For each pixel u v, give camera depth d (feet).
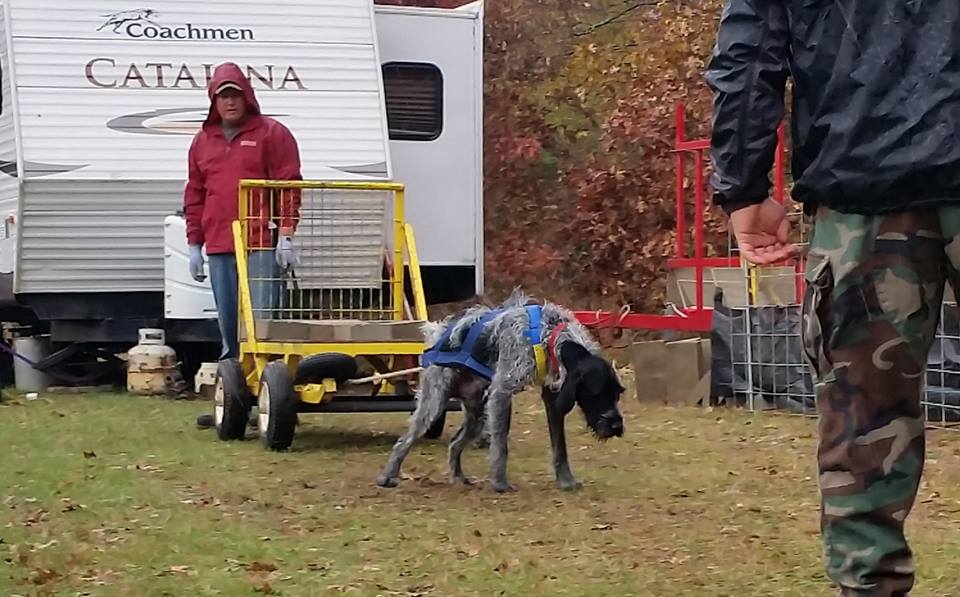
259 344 29.99
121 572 18.54
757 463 27.61
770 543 20.16
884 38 10.36
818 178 10.66
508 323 24.08
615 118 58.29
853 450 10.82
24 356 43.21
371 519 22.08
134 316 41.65
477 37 45.03
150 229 40.55
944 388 32.09
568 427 33.50
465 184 44.93
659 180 57.36
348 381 29.32
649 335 52.49
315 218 33.68
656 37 60.64
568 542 20.31
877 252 10.53
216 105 32.68
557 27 66.59
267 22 41.70
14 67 39.78
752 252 11.30
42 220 39.63
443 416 29.53
